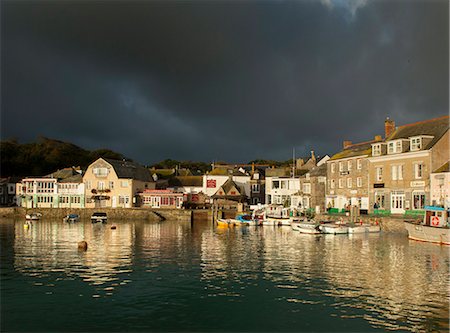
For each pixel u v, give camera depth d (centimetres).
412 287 2638
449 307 2273
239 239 5147
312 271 3102
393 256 3675
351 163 7544
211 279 2873
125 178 10281
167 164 19338
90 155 16488
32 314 2194
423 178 5906
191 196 10925
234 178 11456
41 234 5791
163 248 4316
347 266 3266
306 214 7888
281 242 4778
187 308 2280
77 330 1997
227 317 2153
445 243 4288
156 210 9294
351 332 1958
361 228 5553
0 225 7500
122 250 4169
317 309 2252
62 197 10500
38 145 15988
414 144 6094
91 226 7362
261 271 3112
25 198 10644
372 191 6900
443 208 4541
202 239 5169
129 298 2448
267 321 2094
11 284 2739
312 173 8875
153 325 2052
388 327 2011
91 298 2447
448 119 6062
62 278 2898
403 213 6222
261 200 11288
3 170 14312
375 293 2517
